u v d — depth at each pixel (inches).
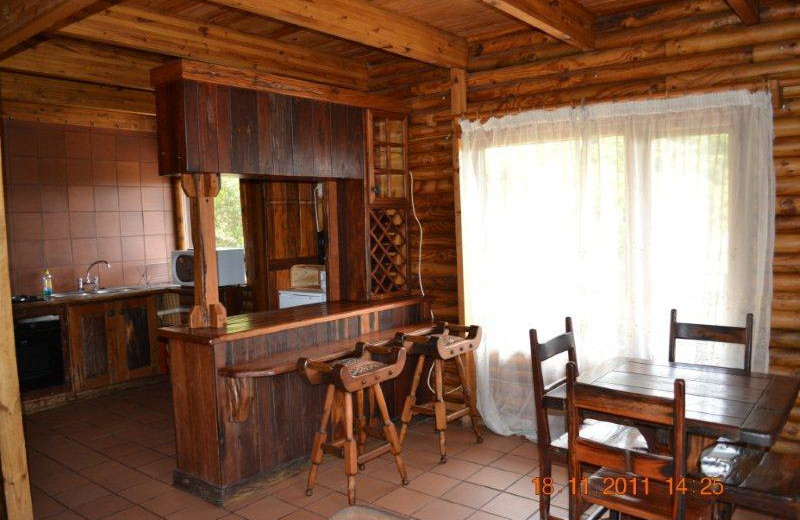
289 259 253.4
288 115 161.2
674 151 147.3
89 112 251.1
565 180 165.3
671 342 136.6
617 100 154.1
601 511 114.7
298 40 187.0
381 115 189.0
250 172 151.9
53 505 142.4
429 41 171.9
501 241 177.8
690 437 101.8
